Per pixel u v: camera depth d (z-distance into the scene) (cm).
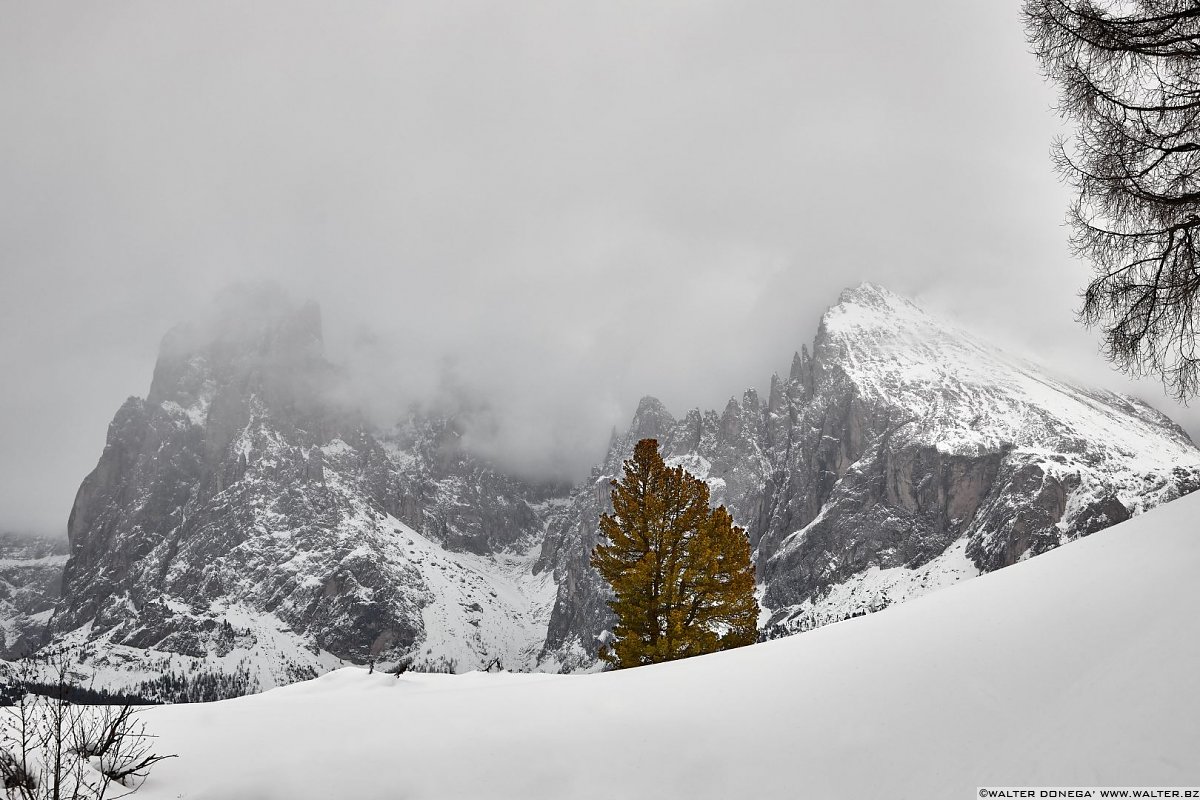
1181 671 687
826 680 1020
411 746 1008
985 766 696
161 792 857
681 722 1000
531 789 866
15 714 841
